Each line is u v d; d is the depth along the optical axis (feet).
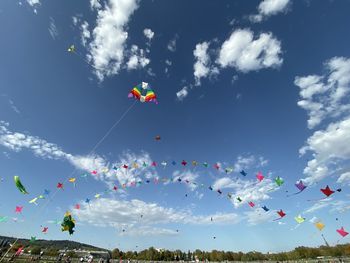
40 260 103.04
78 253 163.84
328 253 155.12
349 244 137.80
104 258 140.26
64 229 32.58
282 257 194.49
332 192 33.86
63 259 119.34
